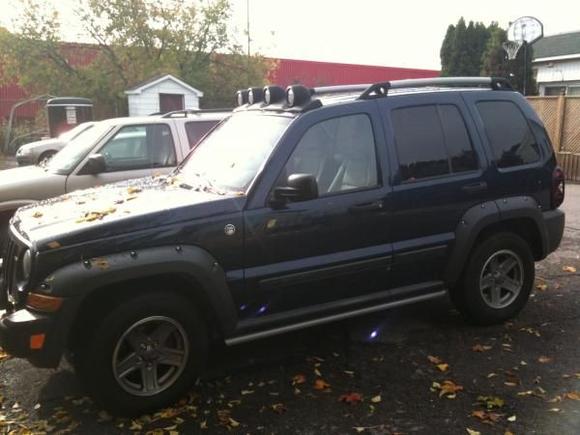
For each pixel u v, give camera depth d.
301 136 4.14
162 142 7.46
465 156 4.72
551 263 6.94
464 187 4.66
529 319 5.17
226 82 26.19
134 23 23.94
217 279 3.81
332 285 4.24
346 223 4.20
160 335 3.75
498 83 5.12
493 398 3.78
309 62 38.34
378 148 4.38
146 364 3.74
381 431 3.48
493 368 4.23
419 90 4.80
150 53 24.77
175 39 24.61
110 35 24.44
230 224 3.83
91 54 25.08
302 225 4.05
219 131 5.07
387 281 4.50
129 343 3.70
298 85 4.33
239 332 3.99
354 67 39.91
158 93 21.31
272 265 4.00
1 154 22.67
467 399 3.81
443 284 4.73
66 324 3.47
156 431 3.54
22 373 4.34
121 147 7.26
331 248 4.19
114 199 4.21
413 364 4.33
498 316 5.00
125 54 24.30
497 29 22.38
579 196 11.91
